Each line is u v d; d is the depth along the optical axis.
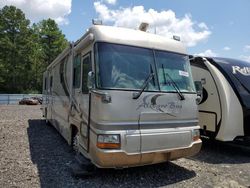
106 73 4.77
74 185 4.82
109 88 4.65
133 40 5.23
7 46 49.03
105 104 4.59
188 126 5.40
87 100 5.21
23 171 5.52
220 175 5.67
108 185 4.87
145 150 4.75
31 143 8.27
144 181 5.12
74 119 6.27
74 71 6.39
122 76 4.86
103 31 5.06
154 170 5.76
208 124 7.56
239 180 5.43
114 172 5.52
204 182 5.21
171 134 5.05
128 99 4.73
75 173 5.16
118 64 4.91
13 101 36.81
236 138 7.30
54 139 8.96
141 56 5.19
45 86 12.95
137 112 4.78
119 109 4.64
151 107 4.93
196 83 5.99
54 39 57.09
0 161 6.21
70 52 6.82
